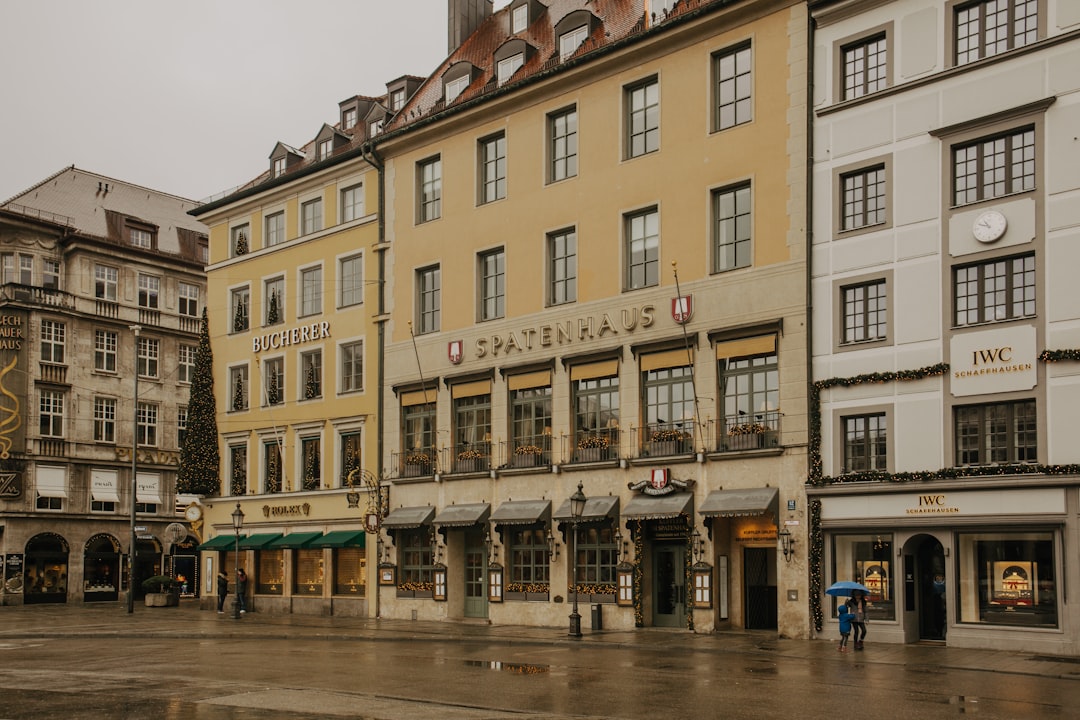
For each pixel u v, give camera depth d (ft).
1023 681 62.18
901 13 89.56
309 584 135.74
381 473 126.82
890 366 87.35
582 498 96.17
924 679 63.00
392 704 52.70
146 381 206.69
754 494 92.84
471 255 120.47
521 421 113.60
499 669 68.80
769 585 95.91
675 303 100.48
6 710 51.06
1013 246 81.82
